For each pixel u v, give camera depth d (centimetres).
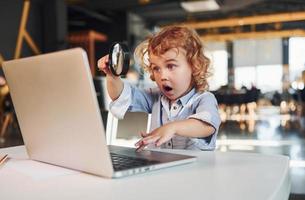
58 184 60
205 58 104
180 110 105
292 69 1052
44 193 55
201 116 88
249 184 57
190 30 105
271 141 542
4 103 614
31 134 76
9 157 87
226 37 1186
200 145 92
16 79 71
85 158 64
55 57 59
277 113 877
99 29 1134
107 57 94
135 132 121
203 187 56
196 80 103
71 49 56
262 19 1029
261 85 1114
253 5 942
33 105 70
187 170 68
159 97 114
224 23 1092
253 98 845
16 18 799
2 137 583
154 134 81
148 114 119
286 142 530
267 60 1153
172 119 106
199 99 101
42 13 864
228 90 884
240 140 555
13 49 793
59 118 64
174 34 100
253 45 1170
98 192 54
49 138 71
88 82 55
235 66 1189
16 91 73
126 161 70
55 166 74
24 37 816
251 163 74
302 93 809
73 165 68
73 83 58
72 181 62
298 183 275
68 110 61
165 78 101
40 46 861
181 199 50
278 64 1130
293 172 314
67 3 920
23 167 74
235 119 804
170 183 58
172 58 99
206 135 88
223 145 506
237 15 1059
